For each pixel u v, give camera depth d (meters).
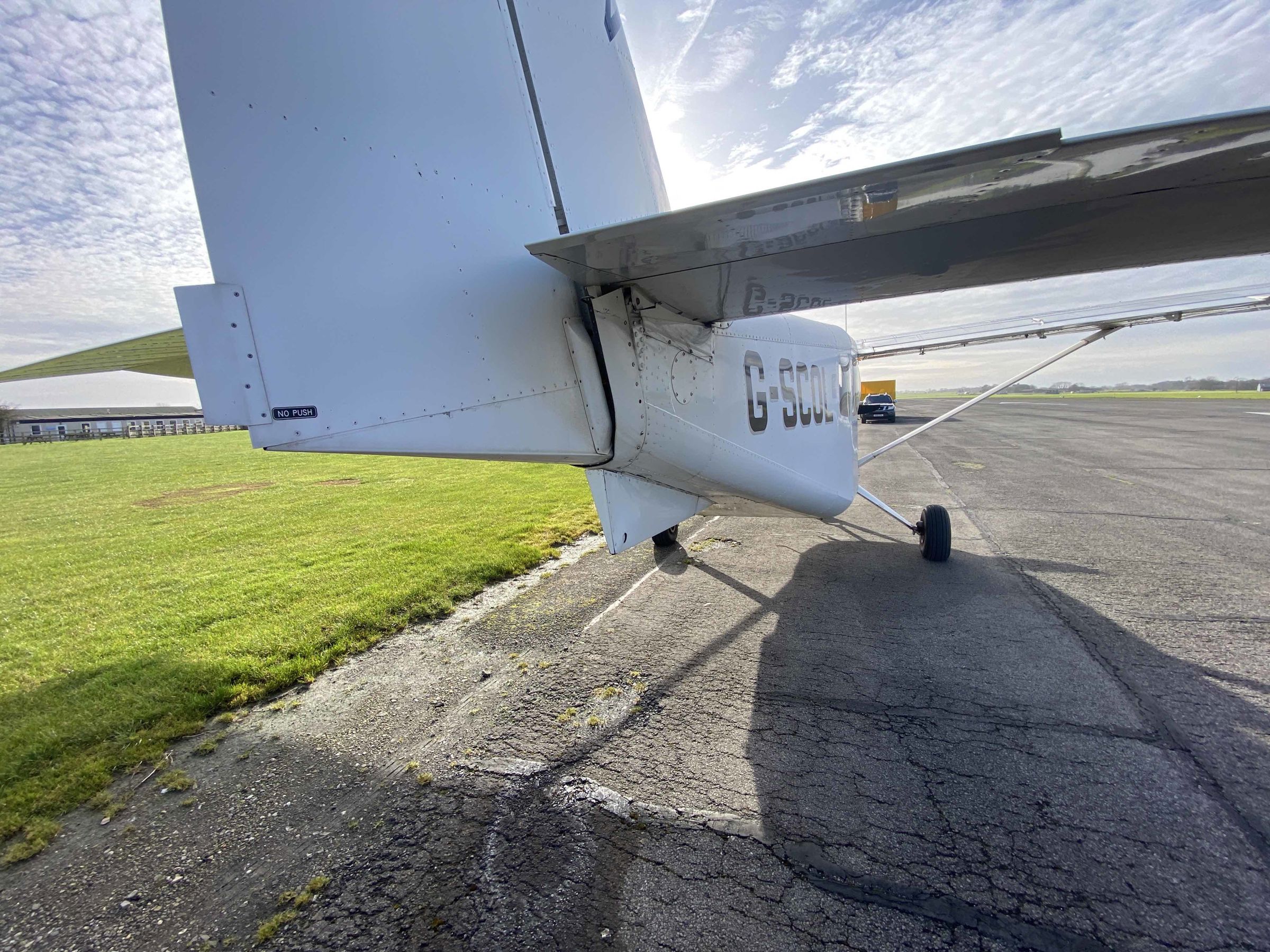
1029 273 1.96
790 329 3.46
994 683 2.58
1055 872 1.52
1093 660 2.77
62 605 4.27
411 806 1.91
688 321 2.59
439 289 1.69
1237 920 1.36
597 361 2.20
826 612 3.51
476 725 2.40
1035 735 2.16
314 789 2.03
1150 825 1.68
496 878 1.59
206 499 9.46
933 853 1.60
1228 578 3.95
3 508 9.16
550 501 7.79
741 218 1.35
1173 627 3.13
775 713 2.39
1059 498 7.01
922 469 9.69
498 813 1.86
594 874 1.58
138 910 1.53
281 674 2.91
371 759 2.20
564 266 1.77
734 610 3.60
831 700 2.48
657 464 2.57
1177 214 1.42
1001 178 1.18
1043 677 2.62
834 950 1.32
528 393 1.93
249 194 1.29
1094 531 5.38
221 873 1.65
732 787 1.93
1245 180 1.21
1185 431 15.68
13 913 1.53
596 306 2.12
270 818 1.88
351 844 1.75
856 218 1.38
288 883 1.61
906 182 1.17
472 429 1.76
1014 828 1.69
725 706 2.46
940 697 2.47
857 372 4.35
